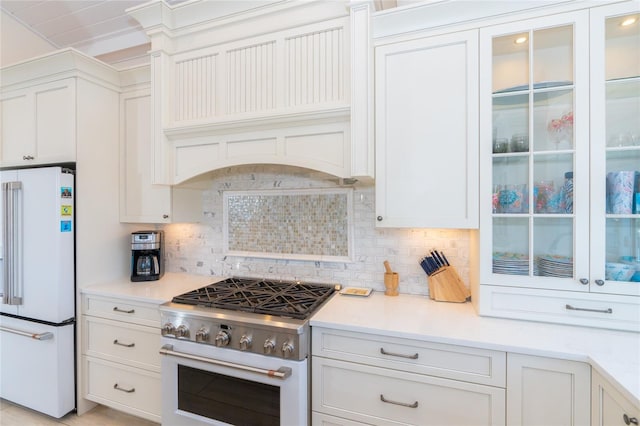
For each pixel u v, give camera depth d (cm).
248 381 153
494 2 142
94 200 220
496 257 151
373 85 163
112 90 232
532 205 143
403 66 158
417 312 159
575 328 135
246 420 153
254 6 178
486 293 150
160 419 189
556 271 141
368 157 156
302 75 172
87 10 243
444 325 141
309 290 195
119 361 200
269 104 178
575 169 135
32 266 207
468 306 168
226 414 157
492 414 124
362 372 142
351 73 158
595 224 133
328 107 163
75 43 280
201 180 232
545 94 146
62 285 202
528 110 147
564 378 115
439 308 165
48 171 200
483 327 138
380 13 157
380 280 199
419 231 191
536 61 151
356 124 157
